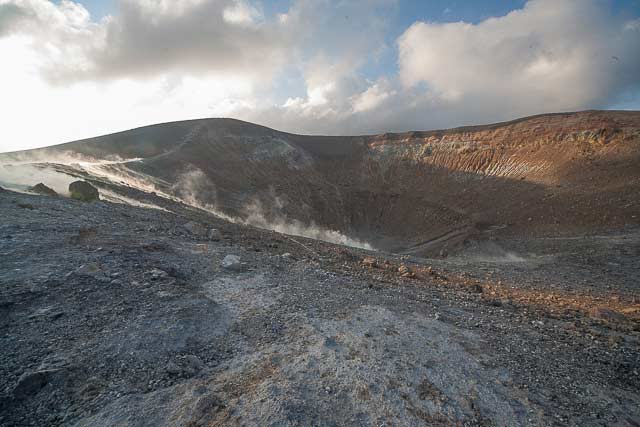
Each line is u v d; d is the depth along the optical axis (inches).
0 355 195.0
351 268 529.7
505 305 423.2
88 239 405.4
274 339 251.8
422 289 447.8
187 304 279.9
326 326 275.9
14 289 260.5
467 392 205.3
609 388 224.1
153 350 220.1
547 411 193.6
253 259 451.8
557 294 622.8
